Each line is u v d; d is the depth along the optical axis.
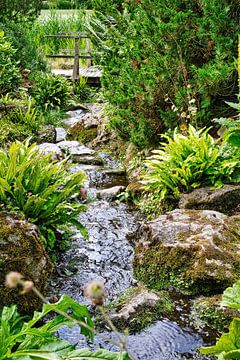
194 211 3.79
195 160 4.41
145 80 5.43
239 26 4.86
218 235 3.35
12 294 2.83
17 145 3.73
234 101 5.33
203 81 4.91
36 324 2.84
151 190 4.80
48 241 3.72
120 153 6.70
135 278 3.46
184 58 5.33
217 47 4.84
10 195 3.70
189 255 3.25
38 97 10.11
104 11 7.50
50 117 9.35
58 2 22.81
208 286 3.11
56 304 2.05
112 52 6.95
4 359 1.93
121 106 6.41
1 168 3.80
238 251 3.24
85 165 6.36
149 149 5.73
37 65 11.71
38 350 1.94
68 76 13.29
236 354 1.84
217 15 4.84
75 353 1.97
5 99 7.86
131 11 6.28
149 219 4.55
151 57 5.43
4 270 2.87
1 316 2.48
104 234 4.22
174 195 4.45
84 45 15.58
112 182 5.73
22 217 3.26
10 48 9.58
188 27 5.10
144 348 2.64
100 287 1.15
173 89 5.42
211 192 4.20
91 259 3.74
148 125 5.58
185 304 3.03
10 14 11.74
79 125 8.18
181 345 2.66
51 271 3.19
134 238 4.11
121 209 4.89
